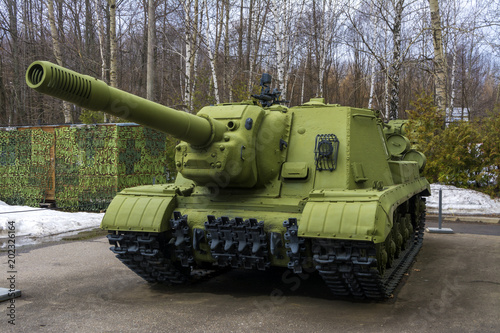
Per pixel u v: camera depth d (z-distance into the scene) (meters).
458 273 8.22
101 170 15.64
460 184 18.22
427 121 17.80
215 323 5.69
